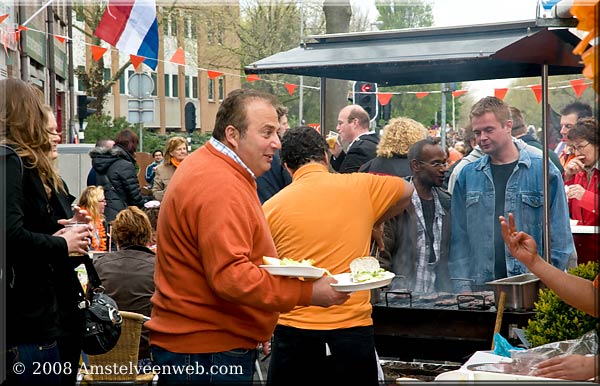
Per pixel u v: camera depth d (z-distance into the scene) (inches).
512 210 194.7
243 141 119.6
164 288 119.6
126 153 378.0
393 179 154.3
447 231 194.2
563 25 147.2
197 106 1248.2
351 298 147.1
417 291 191.8
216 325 118.0
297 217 145.7
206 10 782.5
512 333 172.2
